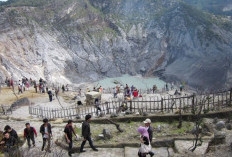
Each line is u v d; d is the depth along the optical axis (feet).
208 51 241.55
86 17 296.71
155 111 49.98
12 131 32.22
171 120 42.63
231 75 188.96
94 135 39.42
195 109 39.93
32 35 242.99
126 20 314.35
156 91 109.50
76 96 93.04
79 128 43.70
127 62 276.82
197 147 29.43
